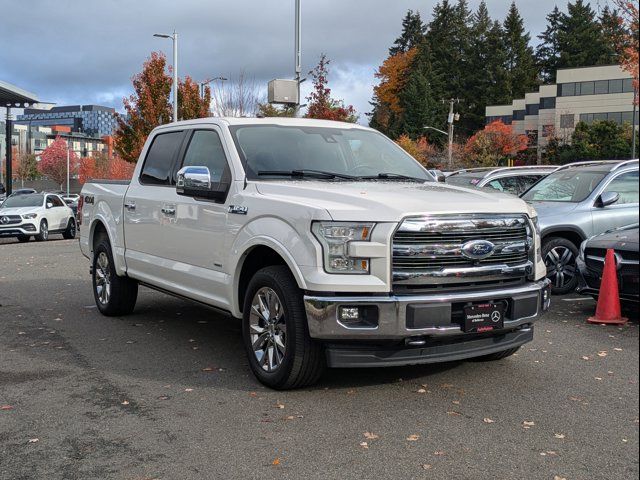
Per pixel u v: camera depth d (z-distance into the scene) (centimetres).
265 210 517
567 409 473
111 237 779
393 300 456
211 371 573
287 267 509
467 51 9694
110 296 800
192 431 434
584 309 841
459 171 1434
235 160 576
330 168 596
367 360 475
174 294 667
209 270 591
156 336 709
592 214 946
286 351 495
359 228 464
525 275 516
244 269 560
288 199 508
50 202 2336
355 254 461
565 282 946
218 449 405
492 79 9475
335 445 409
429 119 8469
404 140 7262
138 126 3541
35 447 411
